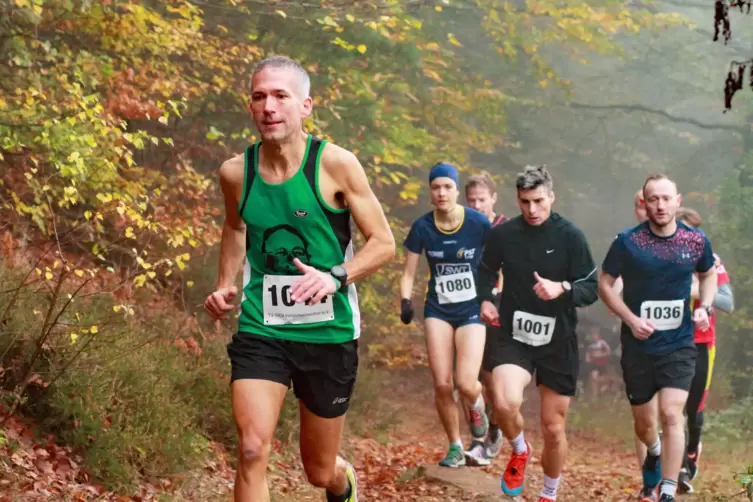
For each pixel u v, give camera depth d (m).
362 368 13.02
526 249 7.21
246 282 4.78
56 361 7.00
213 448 8.47
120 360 7.61
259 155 4.63
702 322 7.46
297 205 4.54
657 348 7.47
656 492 8.02
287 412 9.92
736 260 19.80
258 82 4.49
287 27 13.47
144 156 12.30
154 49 10.33
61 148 7.66
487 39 21.41
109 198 7.57
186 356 9.21
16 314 7.03
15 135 7.82
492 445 9.74
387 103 15.25
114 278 9.15
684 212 8.76
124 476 6.70
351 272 4.55
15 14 8.97
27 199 9.15
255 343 4.66
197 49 11.30
